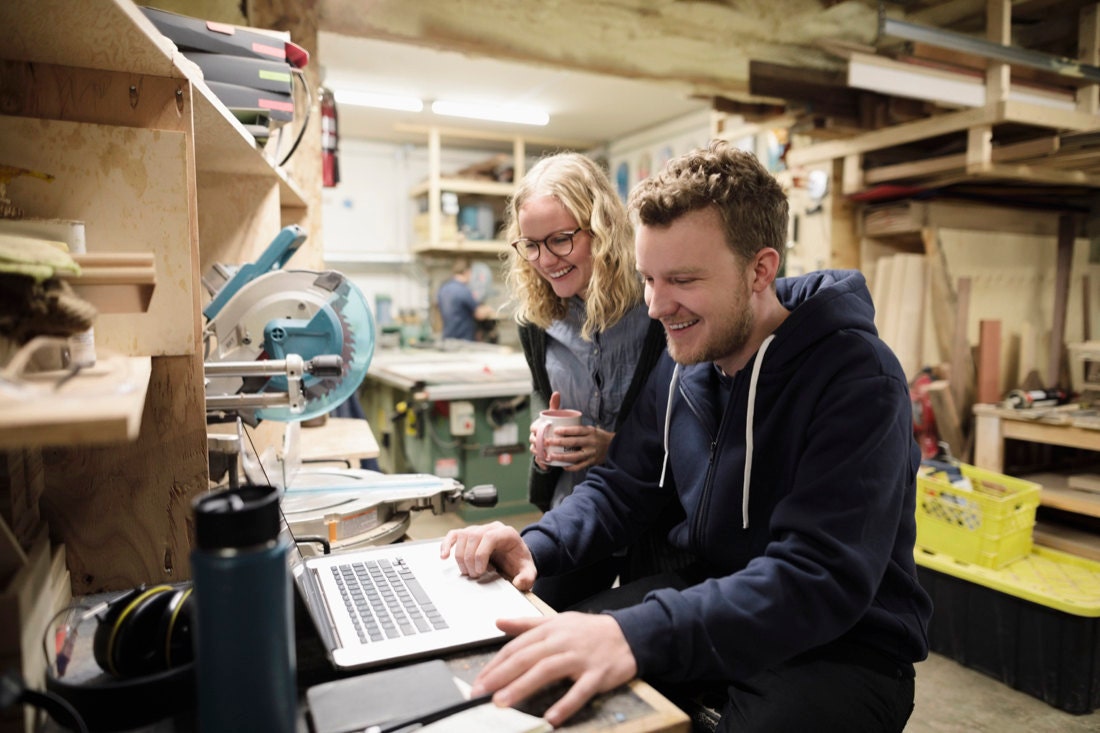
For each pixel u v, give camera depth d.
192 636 0.70
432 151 5.46
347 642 0.79
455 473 3.72
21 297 0.60
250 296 1.31
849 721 0.93
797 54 3.00
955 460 2.62
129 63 0.89
